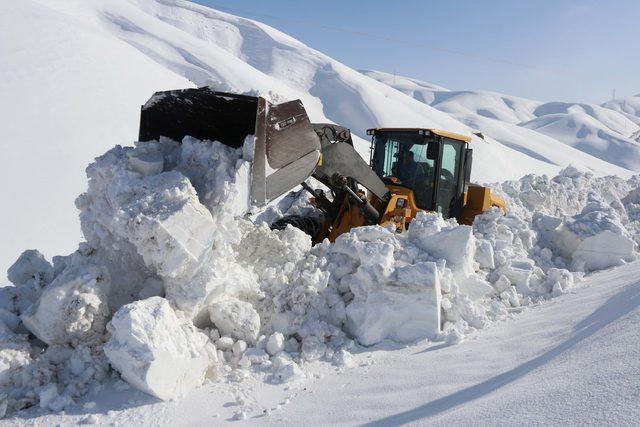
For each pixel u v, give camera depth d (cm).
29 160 1066
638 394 169
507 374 260
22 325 343
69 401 286
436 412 223
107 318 340
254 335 346
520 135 7788
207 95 399
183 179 353
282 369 319
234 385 307
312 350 345
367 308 371
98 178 371
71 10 5384
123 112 1508
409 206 614
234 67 4900
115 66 1816
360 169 558
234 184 361
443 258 421
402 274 372
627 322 258
